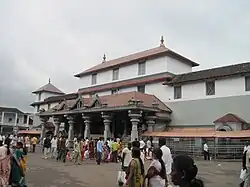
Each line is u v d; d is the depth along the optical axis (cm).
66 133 4225
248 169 1089
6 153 1005
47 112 4175
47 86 6575
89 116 3488
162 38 4366
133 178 730
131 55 4606
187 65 4075
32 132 5072
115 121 3719
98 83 4700
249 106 2856
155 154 671
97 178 1477
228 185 1335
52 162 2225
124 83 4169
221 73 3134
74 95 5184
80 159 2319
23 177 1080
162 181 642
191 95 3359
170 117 3466
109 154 2423
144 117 3191
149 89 3819
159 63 3816
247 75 2908
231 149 2650
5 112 7831
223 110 3045
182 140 2934
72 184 1290
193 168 308
